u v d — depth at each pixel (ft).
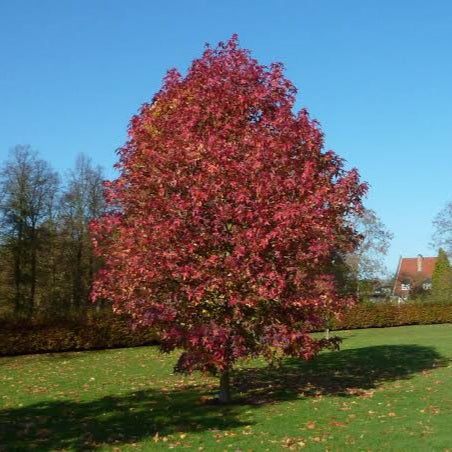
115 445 26.07
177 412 33.09
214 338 30.58
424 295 183.11
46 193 111.34
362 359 59.77
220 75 36.58
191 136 33.35
